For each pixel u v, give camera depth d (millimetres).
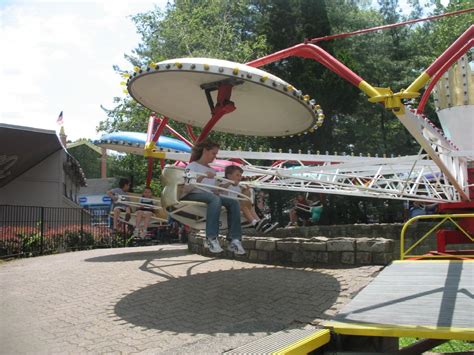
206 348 3953
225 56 21391
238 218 5672
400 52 30641
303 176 8008
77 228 15180
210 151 5957
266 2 25719
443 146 6922
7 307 5578
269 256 8086
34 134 15688
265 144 22250
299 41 22828
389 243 7125
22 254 12125
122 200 10469
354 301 4102
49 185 18531
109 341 4309
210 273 7270
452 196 8008
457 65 8328
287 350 3373
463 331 3150
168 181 5883
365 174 8945
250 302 5484
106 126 24359
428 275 4746
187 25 22828
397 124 27391
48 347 4156
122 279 7062
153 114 10023
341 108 23688
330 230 11844
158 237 19281
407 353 4082
